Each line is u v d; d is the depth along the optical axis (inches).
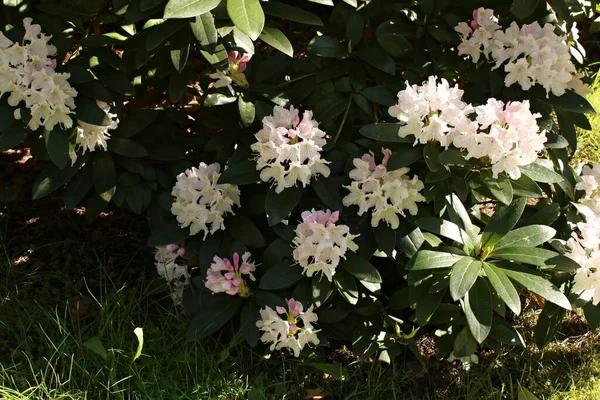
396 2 90.7
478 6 90.1
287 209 84.6
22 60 84.4
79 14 87.7
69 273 93.8
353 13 88.9
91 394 84.8
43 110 84.6
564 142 89.0
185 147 93.1
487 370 88.5
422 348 90.7
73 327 87.7
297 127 83.7
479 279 83.2
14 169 101.0
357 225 86.2
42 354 87.1
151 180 90.5
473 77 90.0
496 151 81.5
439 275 84.1
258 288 86.6
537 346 89.9
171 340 88.0
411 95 82.4
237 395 85.2
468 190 84.4
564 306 81.2
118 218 98.5
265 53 100.5
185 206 86.8
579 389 88.0
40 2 89.5
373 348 87.0
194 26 82.4
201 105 94.7
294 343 84.7
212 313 85.9
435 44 89.7
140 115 90.4
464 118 82.1
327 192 85.4
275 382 87.3
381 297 91.9
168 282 89.2
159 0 80.9
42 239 96.3
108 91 88.8
